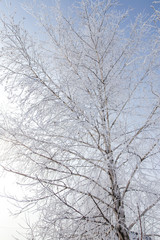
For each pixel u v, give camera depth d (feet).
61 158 9.86
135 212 8.59
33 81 9.77
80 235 8.67
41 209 8.96
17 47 9.77
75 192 9.46
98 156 9.73
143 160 9.20
